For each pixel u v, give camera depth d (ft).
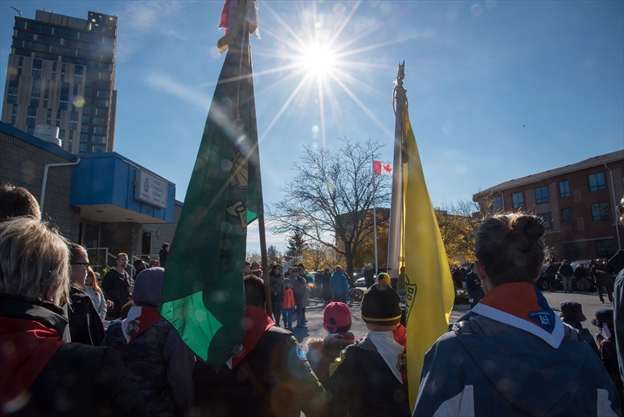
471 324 5.05
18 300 4.78
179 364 7.64
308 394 7.11
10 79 378.73
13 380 4.33
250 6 8.96
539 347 4.68
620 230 133.90
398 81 10.99
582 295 75.61
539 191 156.87
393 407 7.67
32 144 37.93
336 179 99.96
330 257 141.38
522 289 5.08
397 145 10.70
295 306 42.75
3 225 5.24
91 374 4.67
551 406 4.43
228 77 8.43
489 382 4.53
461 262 85.46
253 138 8.53
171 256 7.13
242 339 7.11
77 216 44.04
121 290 24.81
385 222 106.93
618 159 134.72
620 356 7.30
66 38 400.67
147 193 49.08
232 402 7.07
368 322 8.19
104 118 403.54
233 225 7.84
